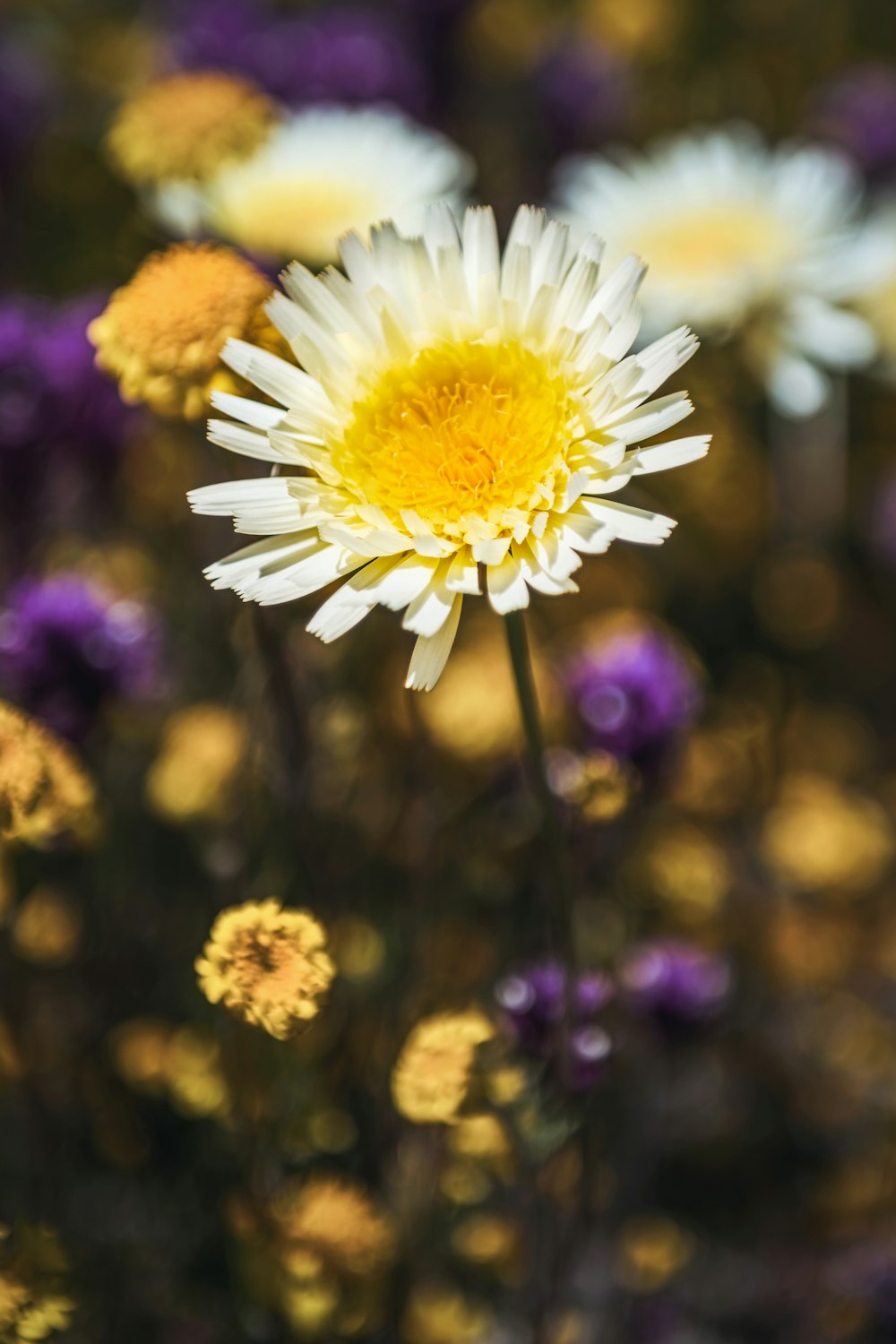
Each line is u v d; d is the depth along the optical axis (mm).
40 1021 320
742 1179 366
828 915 386
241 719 323
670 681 289
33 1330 266
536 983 272
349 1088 310
